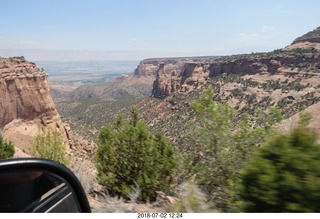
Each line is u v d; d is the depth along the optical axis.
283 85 150.12
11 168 1.72
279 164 3.48
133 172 8.45
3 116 75.19
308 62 158.62
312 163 3.38
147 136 8.89
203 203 4.82
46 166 1.90
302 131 3.65
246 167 3.69
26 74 84.62
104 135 9.27
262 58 174.50
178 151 7.88
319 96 123.31
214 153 6.53
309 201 3.28
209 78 198.25
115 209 5.08
